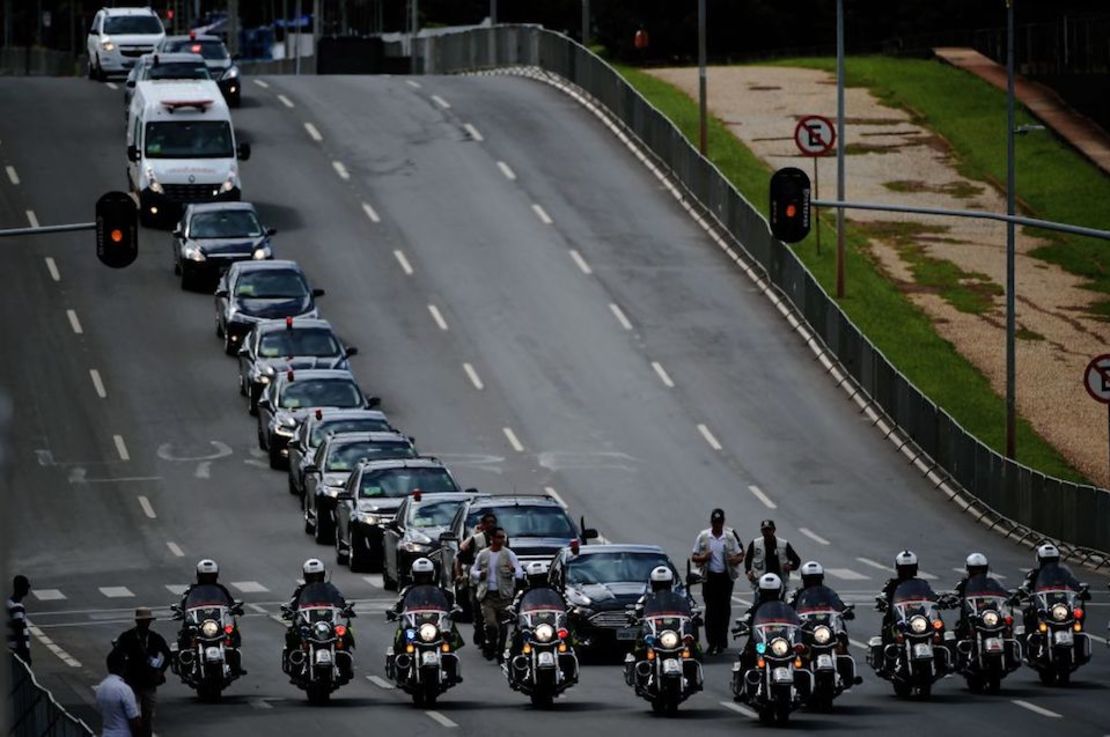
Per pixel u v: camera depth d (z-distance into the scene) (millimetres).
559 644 91688
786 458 179125
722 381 196875
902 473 177750
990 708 90438
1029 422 198875
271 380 180875
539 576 93688
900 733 83312
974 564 96188
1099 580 145750
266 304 197500
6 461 35156
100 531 156000
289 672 93500
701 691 97250
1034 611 98125
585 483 168500
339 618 94000
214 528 156500
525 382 194500
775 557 109250
